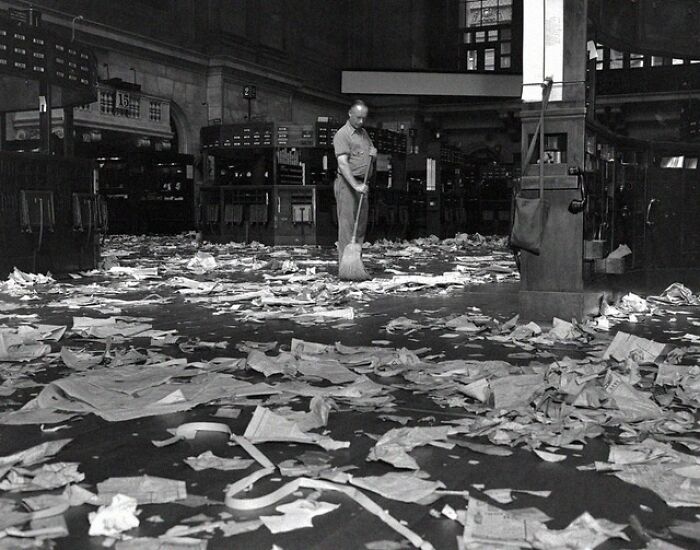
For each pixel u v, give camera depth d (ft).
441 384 11.40
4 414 9.82
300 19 104.42
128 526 6.28
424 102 119.96
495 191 102.27
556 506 6.82
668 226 26.14
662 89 100.83
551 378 11.09
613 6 28.99
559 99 17.63
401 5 116.16
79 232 32.22
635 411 9.66
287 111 101.04
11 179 28.40
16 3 61.93
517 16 116.26
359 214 29.55
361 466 7.89
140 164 78.07
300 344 14.12
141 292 25.82
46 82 30.42
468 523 6.24
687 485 7.16
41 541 6.03
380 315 19.75
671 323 18.17
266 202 66.28
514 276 32.91
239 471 7.71
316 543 6.05
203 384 11.27
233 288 26.89
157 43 77.97
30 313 20.26
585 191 17.81
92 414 9.91
